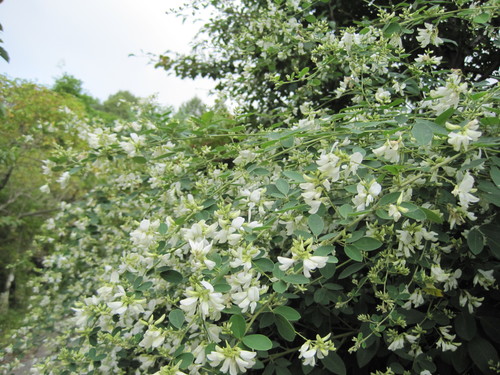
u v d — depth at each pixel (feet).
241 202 5.65
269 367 5.43
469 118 4.36
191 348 4.25
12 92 22.07
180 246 4.93
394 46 7.36
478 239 4.51
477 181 4.51
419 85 7.52
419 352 5.05
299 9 8.88
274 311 4.04
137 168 11.28
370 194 3.96
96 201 12.82
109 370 7.36
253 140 6.92
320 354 3.74
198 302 3.67
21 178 25.81
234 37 12.79
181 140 7.34
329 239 4.33
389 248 4.96
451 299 5.16
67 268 14.43
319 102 11.66
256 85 13.01
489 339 5.39
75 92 53.11
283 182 4.95
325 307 5.79
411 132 4.43
